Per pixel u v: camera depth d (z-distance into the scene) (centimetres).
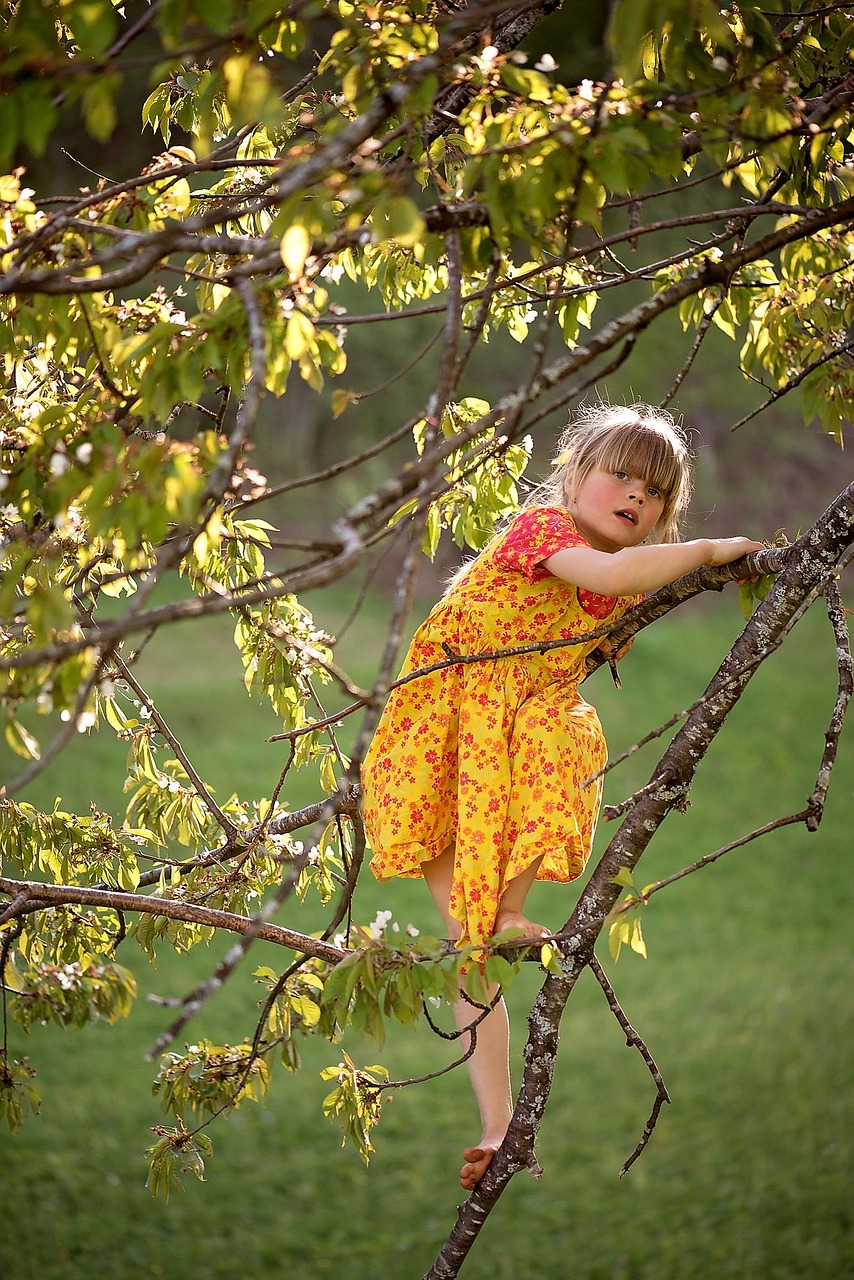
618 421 344
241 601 161
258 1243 866
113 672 364
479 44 239
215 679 1939
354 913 1374
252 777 1655
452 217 211
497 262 223
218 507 205
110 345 247
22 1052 1105
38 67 180
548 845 290
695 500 2314
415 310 228
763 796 1716
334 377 2261
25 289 186
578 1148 974
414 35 236
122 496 194
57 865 384
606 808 255
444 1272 287
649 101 213
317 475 204
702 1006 1205
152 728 386
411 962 238
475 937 288
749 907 1438
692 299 357
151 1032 1148
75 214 241
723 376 2123
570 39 777
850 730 1891
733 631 2192
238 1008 1195
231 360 218
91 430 211
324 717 381
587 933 261
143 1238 866
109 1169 935
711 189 1719
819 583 257
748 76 219
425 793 314
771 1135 970
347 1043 1139
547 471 1054
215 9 179
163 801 390
